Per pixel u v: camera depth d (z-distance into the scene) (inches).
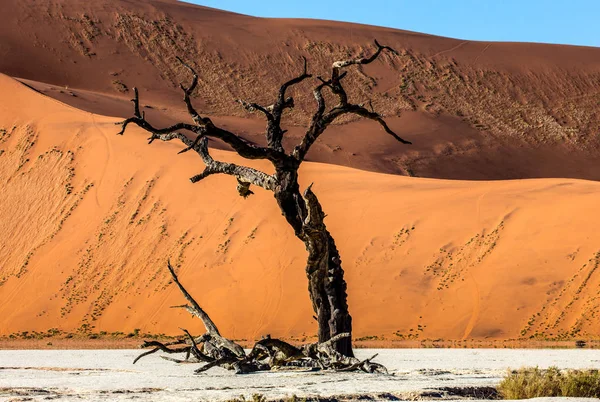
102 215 2404.0
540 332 1786.4
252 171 863.1
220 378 794.2
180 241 2219.5
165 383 744.3
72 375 856.9
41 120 2928.2
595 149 4753.9
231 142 813.2
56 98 3624.5
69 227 2390.5
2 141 2851.9
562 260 1972.2
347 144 4188.0
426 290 1961.1
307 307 1915.6
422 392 647.1
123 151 2664.9
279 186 837.2
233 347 886.4
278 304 1935.3
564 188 2305.6
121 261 2203.5
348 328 848.3
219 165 872.3
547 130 4909.0
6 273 2252.7
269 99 4958.2
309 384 722.8
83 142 2763.3
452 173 4133.9
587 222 2076.8
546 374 719.7
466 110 5054.1
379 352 1326.3
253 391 662.5
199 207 2336.4
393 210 2272.4
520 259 1998.0
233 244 2165.4
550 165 4503.0
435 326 1847.9
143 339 1812.3
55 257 2268.7
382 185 2456.9
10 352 1317.7
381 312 1907.0
